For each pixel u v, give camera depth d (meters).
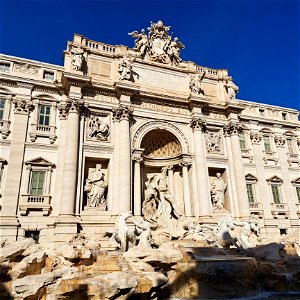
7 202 24.80
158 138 34.75
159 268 18.30
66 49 32.44
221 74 40.09
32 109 28.73
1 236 23.61
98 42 33.69
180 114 34.66
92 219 26.61
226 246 25.64
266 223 35.28
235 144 36.06
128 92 31.38
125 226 22.78
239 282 18.44
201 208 30.92
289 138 42.50
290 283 19.52
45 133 28.23
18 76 28.67
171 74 36.34
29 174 26.48
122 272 15.78
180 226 29.38
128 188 28.09
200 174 32.25
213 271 18.34
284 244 26.09
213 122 36.53
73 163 26.80
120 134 30.20
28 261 16.61
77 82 29.42
